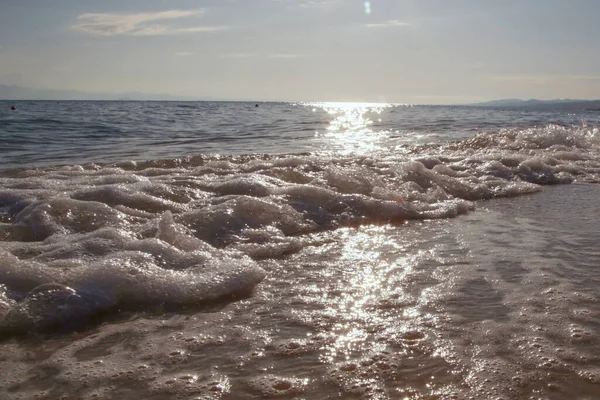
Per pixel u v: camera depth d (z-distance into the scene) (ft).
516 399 6.35
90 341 7.90
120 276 9.56
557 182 22.68
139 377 6.89
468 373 6.93
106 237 11.66
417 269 11.06
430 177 20.20
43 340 7.90
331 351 7.57
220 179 18.54
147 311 8.94
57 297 8.84
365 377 6.87
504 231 14.23
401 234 13.98
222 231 13.10
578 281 10.27
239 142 36.81
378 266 11.30
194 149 31.99
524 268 11.03
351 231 14.26
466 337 7.92
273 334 8.11
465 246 12.77
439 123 61.72
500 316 8.65
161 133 43.88
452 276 10.59
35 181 17.60
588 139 33.88
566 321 8.44
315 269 11.12
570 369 6.99
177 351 7.59
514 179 22.52
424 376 6.88
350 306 9.16
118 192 15.56
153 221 13.33
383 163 22.67
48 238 12.02
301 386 6.67
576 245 12.81
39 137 38.29
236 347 7.71
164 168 22.18
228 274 10.16
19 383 6.72
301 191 16.62
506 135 33.76
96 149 31.60
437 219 15.74
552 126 38.09
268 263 11.51
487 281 10.30
